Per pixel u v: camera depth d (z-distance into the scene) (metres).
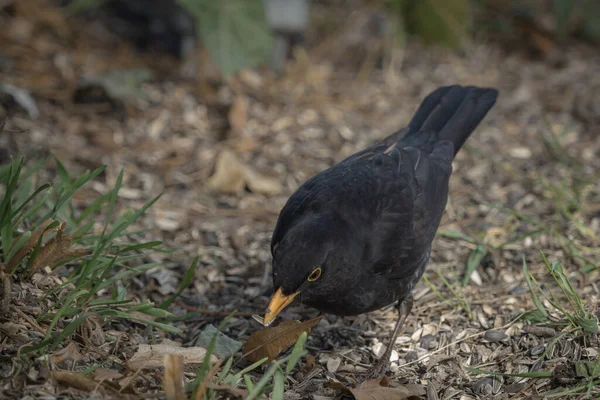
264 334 7.30
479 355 7.87
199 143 12.00
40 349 6.73
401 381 7.56
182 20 13.69
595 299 8.40
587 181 10.44
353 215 7.30
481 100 9.14
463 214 10.41
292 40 14.24
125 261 8.77
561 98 13.34
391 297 7.79
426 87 13.71
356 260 7.22
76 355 6.87
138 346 7.33
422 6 14.68
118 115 12.37
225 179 11.08
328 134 12.34
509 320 8.30
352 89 13.59
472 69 14.30
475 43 15.10
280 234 7.42
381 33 14.93
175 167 11.47
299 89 13.48
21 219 7.93
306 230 6.93
